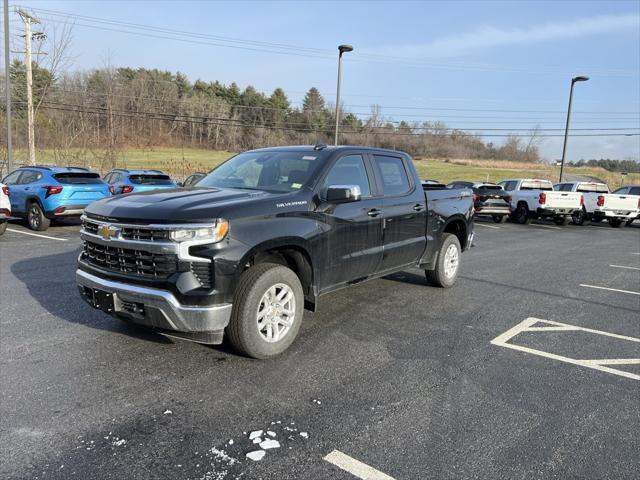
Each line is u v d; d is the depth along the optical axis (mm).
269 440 2834
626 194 22609
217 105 72125
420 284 7078
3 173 23484
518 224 20781
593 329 5129
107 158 30016
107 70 39562
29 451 2678
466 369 3957
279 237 3918
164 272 3541
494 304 6062
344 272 4789
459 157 89750
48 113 31375
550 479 2518
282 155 5020
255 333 3842
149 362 3938
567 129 28250
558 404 3371
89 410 3146
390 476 2514
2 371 3721
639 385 3725
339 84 22094
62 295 5918
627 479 2531
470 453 2738
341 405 3279
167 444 2775
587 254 11211
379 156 5480
